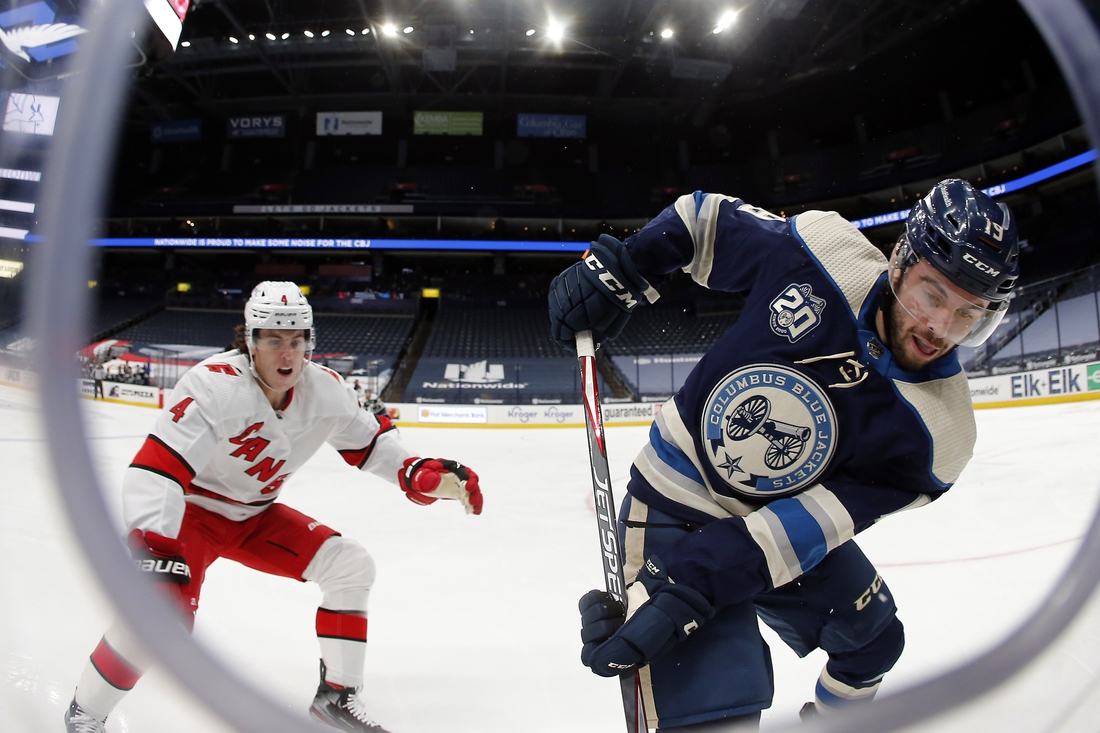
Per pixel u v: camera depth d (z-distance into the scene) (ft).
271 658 6.83
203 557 5.73
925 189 73.77
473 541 12.42
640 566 4.21
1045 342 48.24
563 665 6.83
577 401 55.88
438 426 51.06
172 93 82.84
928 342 3.66
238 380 5.40
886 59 71.82
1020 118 66.95
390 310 74.90
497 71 78.18
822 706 5.39
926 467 3.81
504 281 83.46
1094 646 4.49
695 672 3.67
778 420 3.90
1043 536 11.20
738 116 83.30
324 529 6.11
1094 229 60.70
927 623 7.77
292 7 67.00
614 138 88.99
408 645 7.37
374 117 84.89
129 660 4.52
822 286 3.96
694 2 63.10
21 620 5.56
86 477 1.72
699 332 69.56
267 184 86.63
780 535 3.63
